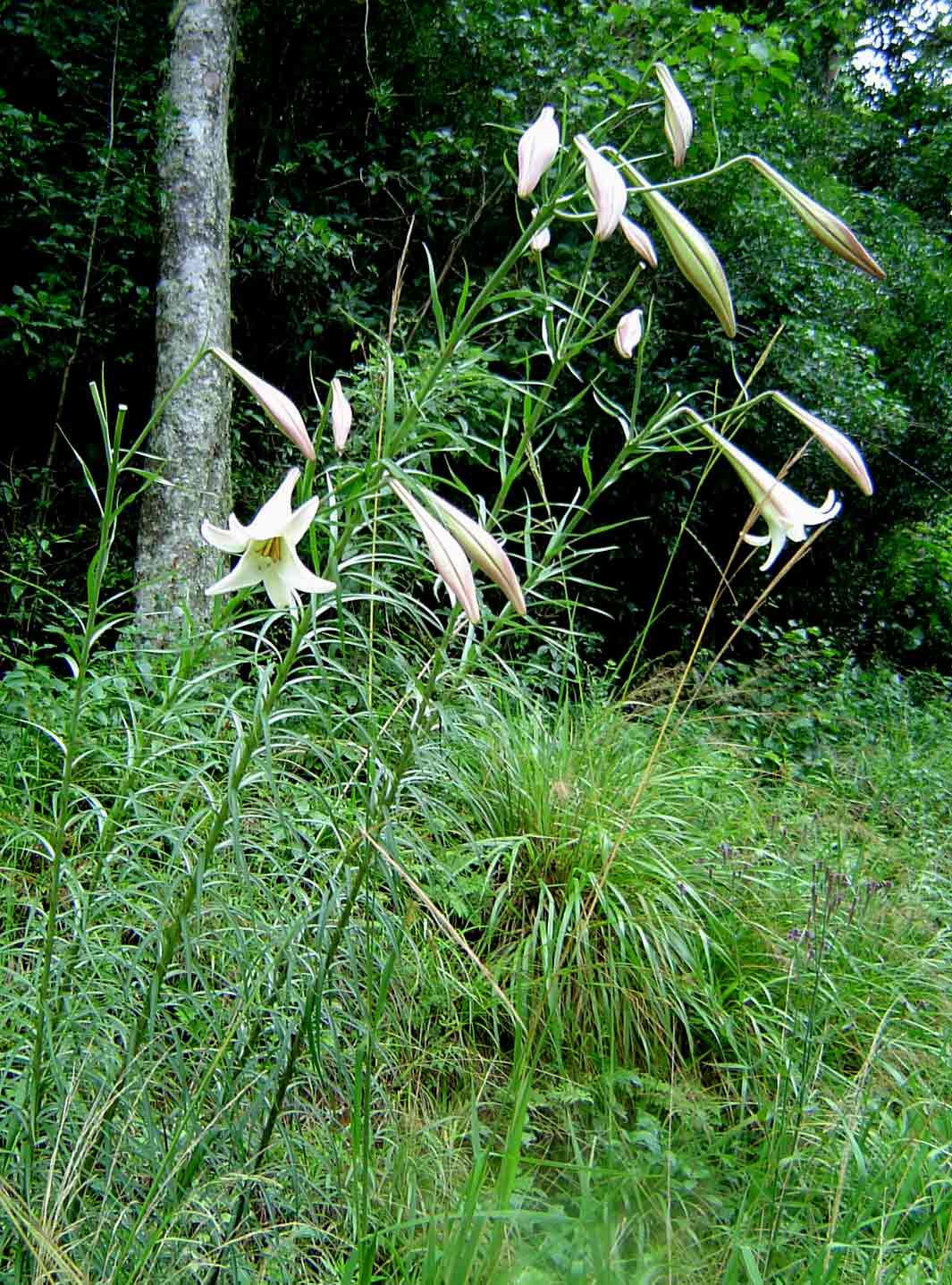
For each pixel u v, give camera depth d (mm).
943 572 8578
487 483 6434
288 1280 1726
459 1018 2559
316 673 1921
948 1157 2287
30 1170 1628
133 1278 1547
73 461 5836
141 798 2242
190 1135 1732
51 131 5453
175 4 4996
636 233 1572
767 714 5086
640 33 6086
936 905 3559
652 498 6688
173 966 1998
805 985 2748
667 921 2809
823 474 7344
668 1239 1794
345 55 6207
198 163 4770
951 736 5812
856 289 7316
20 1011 1978
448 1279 1509
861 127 9734
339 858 1929
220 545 1357
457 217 6191
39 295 5086
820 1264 1777
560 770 3123
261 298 6113
